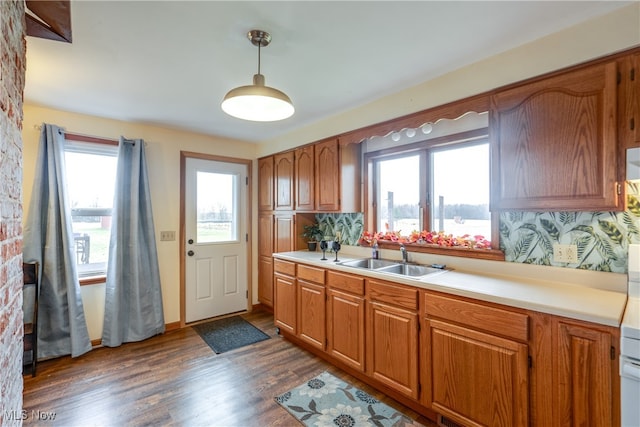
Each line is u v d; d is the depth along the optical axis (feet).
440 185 8.55
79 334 8.95
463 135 7.75
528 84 5.61
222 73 6.77
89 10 4.61
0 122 2.91
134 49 5.78
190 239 11.64
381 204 10.13
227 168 12.68
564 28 5.20
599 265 5.64
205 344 9.82
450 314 5.77
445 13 4.81
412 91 7.53
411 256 8.70
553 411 4.60
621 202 4.70
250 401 6.82
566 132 5.14
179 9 4.64
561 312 4.49
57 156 8.76
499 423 5.13
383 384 7.09
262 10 4.69
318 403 6.77
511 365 4.99
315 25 5.09
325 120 10.05
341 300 8.05
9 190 3.27
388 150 9.54
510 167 5.78
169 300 11.09
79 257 9.63
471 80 6.41
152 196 10.75
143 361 8.66
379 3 4.56
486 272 7.09
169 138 11.17
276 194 12.46
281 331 10.59
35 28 4.28
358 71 6.73
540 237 6.36
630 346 3.71
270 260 12.82
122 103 8.55
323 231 11.97
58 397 6.93
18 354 3.63
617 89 4.69
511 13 4.82
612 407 4.11
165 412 6.44
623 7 4.66
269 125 10.79
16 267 3.56
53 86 7.41
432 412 6.23
